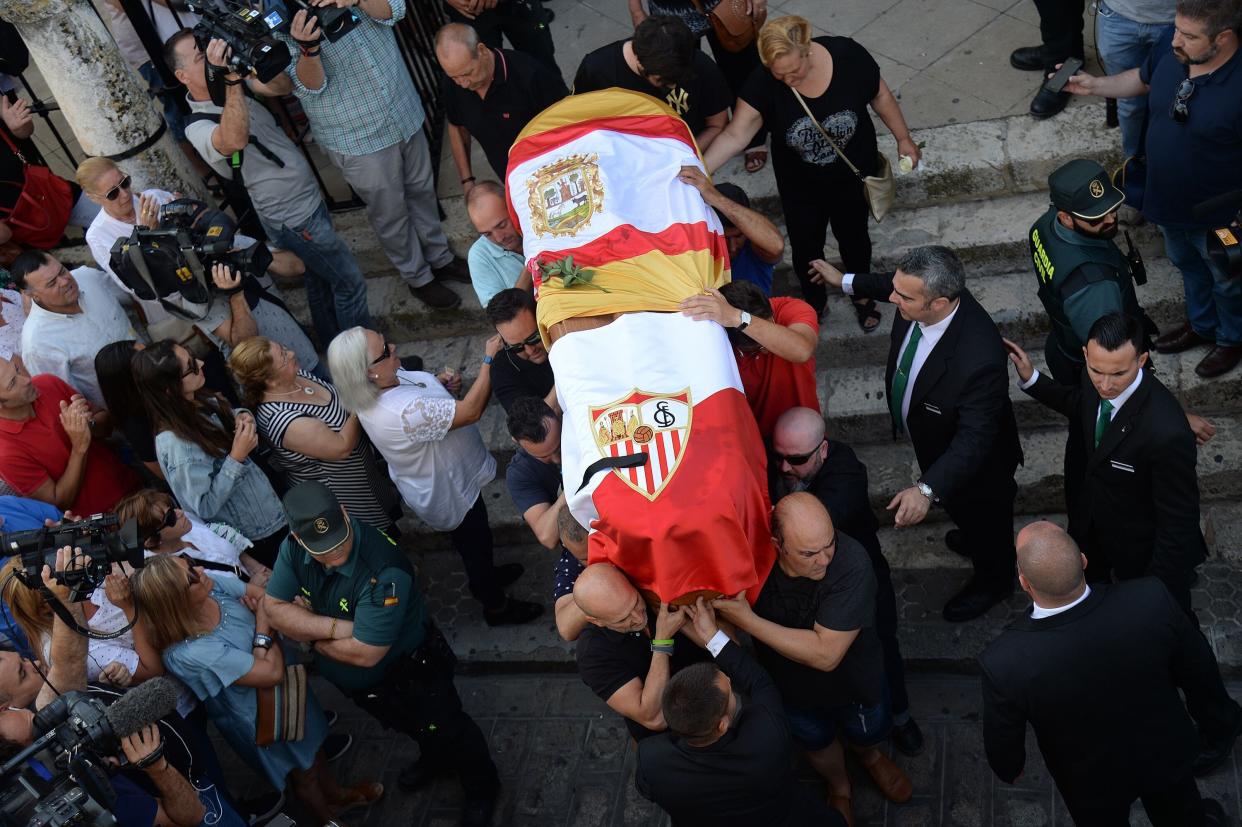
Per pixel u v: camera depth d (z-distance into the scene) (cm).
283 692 438
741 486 332
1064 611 346
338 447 480
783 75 447
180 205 495
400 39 655
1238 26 392
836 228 517
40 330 514
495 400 602
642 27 440
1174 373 510
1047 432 530
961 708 482
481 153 671
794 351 375
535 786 497
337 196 680
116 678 409
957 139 572
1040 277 418
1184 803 368
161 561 405
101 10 707
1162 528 388
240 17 492
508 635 552
